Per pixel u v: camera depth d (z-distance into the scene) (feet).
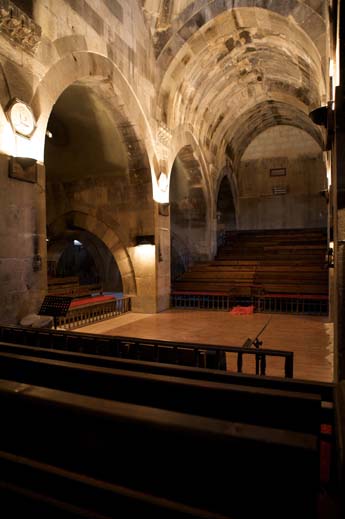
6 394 5.37
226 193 73.10
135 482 5.23
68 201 43.11
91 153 39.37
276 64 44.80
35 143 22.35
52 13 23.99
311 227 73.31
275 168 75.15
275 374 19.48
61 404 4.93
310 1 31.17
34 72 22.41
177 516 4.30
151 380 6.70
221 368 12.37
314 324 33.86
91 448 5.59
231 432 4.02
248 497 4.37
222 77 47.03
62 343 14.37
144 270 40.01
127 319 36.42
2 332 15.90
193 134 49.47
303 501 3.93
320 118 16.35
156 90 39.47
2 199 20.07
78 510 4.75
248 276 46.65
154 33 38.83
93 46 28.37
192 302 47.32
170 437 4.52
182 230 58.29
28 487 5.35
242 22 37.04
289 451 3.75
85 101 33.35
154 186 39.27
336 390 5.72
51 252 52.11
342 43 9.61
